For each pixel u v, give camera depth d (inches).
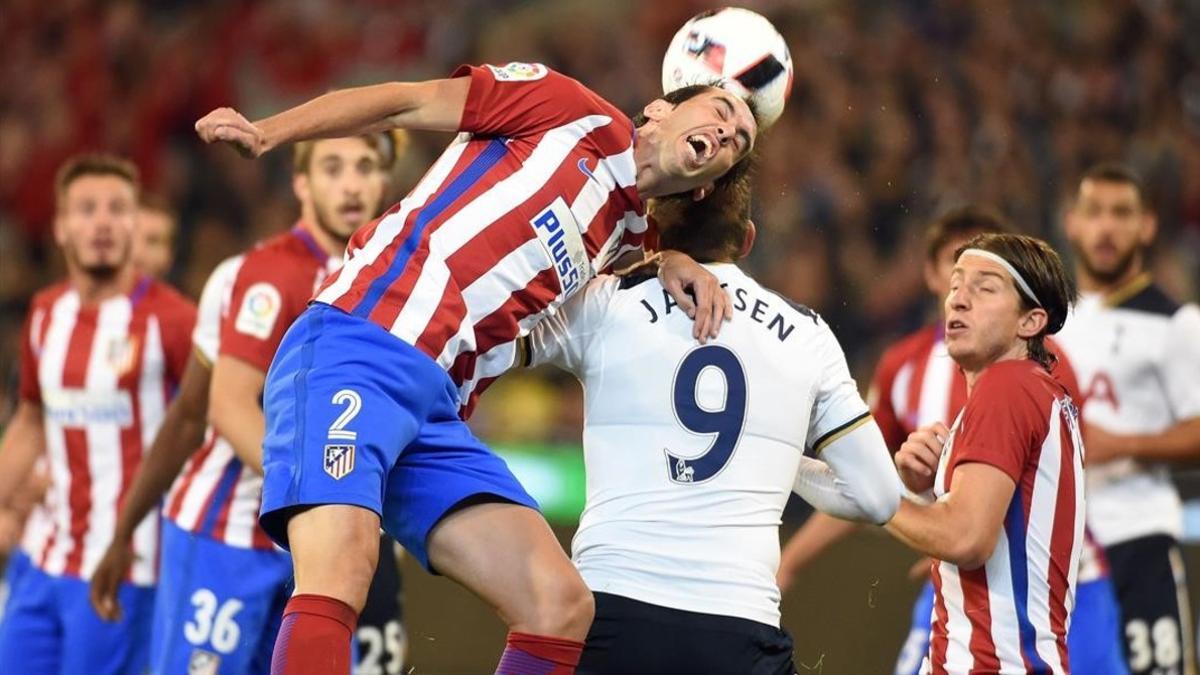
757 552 511.5
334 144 722.8
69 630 832.9
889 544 936.9
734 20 558.9
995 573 554.9
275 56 1902.1
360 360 486.3
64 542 842.8
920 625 815.7
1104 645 808.9
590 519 514.0
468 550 491.8
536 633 483.5
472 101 514.3
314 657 459.8
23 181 1747.0
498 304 502.3
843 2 1803.6
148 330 850.1
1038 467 558.6
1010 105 1717.5
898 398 848.9
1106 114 1743.4
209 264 1568.7
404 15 1958.7
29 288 1603.1
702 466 507.2
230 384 695.1
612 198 518.9
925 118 1669.5
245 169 1668.3
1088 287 911.0
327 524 472.4
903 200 1582.2
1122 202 892.0
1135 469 860.6
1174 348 889.5
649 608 497.0
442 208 505.0
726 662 498.0
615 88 1798.7
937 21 1784.0
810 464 551.8
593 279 529.7
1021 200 1593.3
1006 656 551.2
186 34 1887.3
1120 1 1830.7
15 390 1072.2
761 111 557.0
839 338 1434.5
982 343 577.6
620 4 1974.7
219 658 732.0
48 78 1831.9
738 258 559.8
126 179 863.1
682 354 511.2
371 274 498.0
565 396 1290.6
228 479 738.8
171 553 745.6
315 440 479.8
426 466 498.6
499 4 1995.6
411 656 960.9
